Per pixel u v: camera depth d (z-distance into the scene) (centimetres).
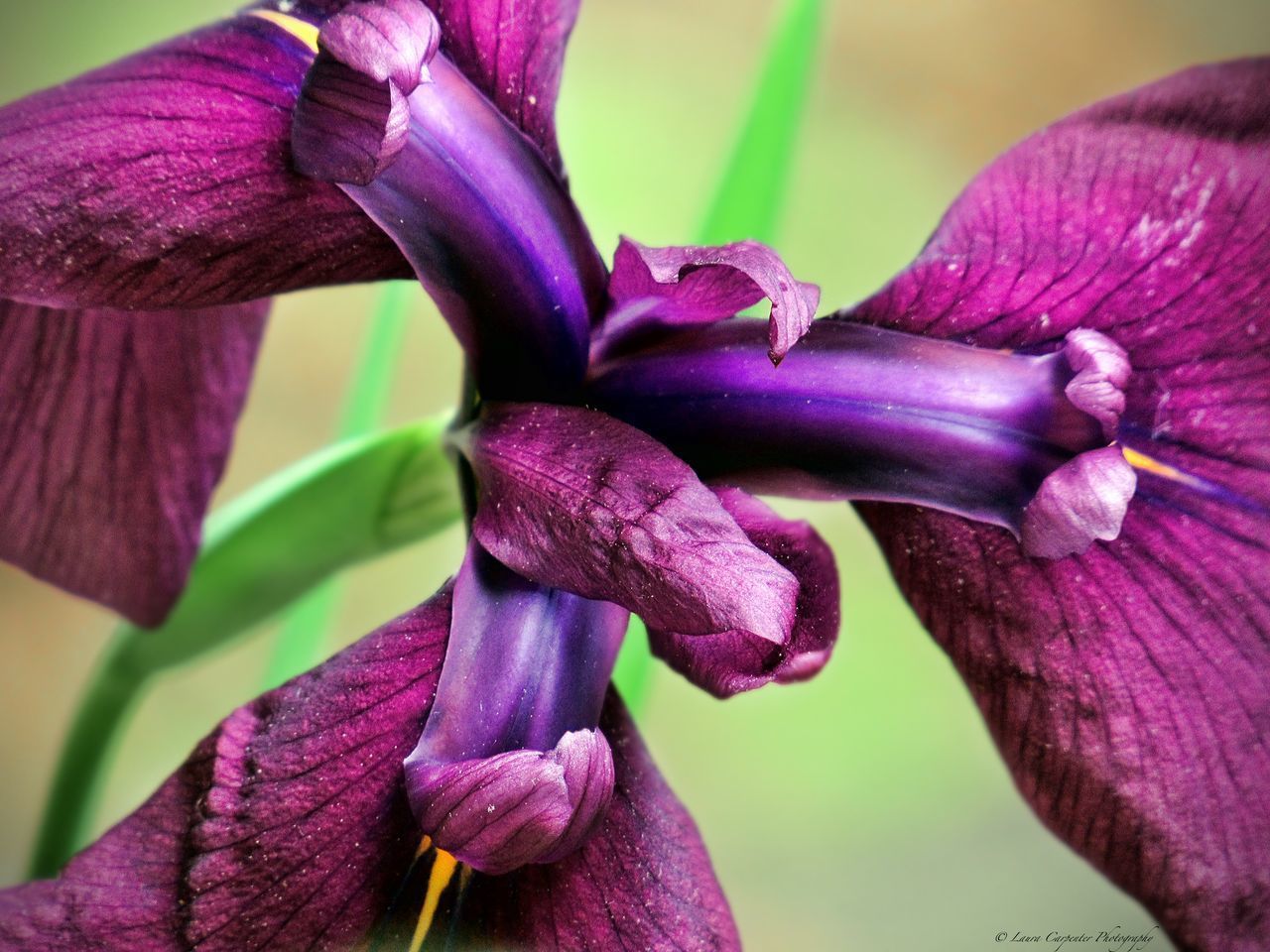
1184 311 27
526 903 26
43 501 28
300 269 26
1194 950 27
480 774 25
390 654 26
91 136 25
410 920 26
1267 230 27
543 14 27
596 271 27
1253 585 27
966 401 27
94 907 25
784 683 26
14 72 44
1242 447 27
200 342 28
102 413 28
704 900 26
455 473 28
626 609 26
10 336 27
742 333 27
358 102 25
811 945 45
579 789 25
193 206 26
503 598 26
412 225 26
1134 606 27
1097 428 26
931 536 27
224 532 29
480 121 26
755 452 27
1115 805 27
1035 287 27
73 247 25
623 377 27
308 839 25
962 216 27
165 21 46
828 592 26
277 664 32
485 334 27
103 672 30
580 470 26
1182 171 27
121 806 45
